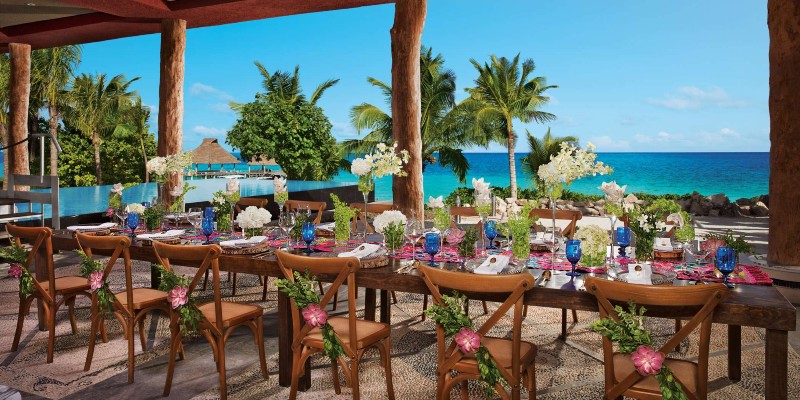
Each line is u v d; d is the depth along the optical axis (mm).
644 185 43281
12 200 7051
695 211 13977
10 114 8516
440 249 3139
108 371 3107
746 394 2756
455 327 2098
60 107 24328
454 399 2717
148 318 4145
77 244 3574
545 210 4023
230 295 4770
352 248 3148
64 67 18344
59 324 3990
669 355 3320
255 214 3195
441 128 16281
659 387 1967
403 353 3365
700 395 1883
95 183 27625
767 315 1924
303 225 3062
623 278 2285
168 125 6652
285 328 2838
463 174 16828
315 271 2424
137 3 6109
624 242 2695
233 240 3236
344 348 2471
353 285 2430
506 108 16500
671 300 1818
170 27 6668
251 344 3555
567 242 2457
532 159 16406
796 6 4418
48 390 2852
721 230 10453
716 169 42500
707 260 2756
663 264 2699
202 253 2646
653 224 2795
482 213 3146
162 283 2719
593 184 37469
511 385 2105
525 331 3771
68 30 7664
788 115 4512
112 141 29500
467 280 2074
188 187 4637
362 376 3010
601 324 1896
